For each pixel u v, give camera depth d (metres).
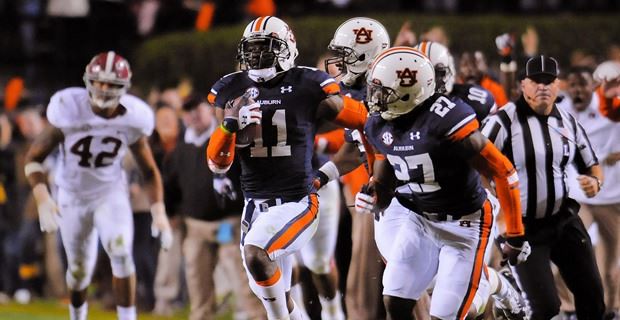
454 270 17.73
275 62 18.67
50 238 34.25
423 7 44.22
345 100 18.94
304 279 24.69
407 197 18.20
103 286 32.12
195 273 27.05
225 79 19.11
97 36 45.28
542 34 39.84
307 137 18.78
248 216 18.89
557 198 20.47
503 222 20.81
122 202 23.02
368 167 20.17
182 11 45.94
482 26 39.53
